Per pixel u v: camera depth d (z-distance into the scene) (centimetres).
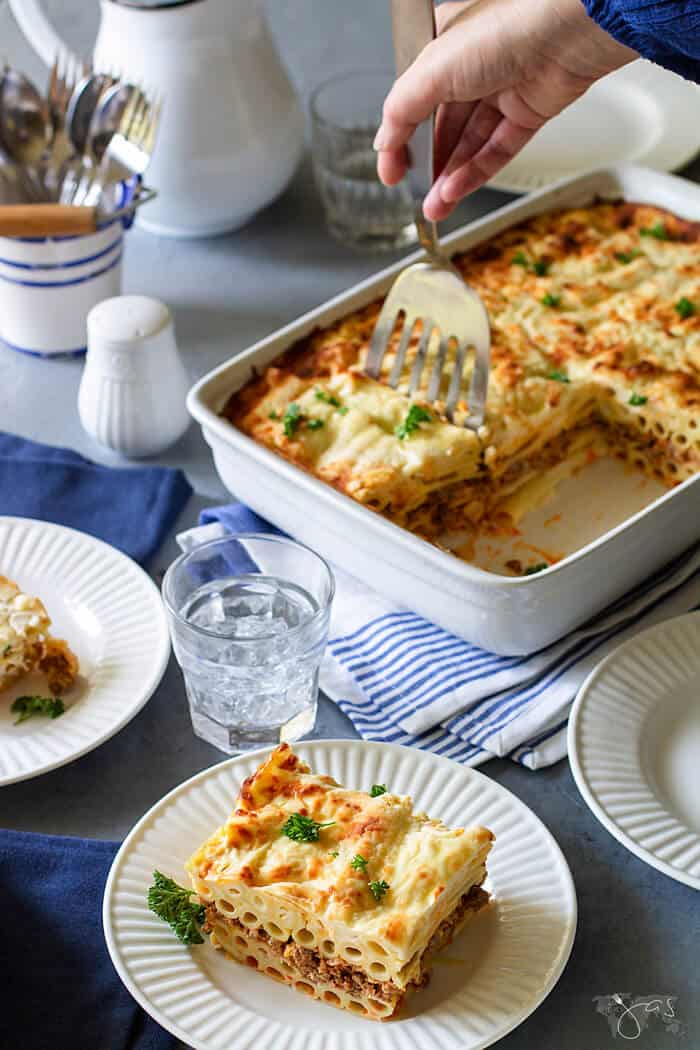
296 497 134
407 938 108
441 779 120
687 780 122
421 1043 109
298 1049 109
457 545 141
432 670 131
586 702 125
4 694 128
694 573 138
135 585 133
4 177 151
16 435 148
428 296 140
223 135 158
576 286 154
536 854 117
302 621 128
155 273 164
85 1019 112
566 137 174
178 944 114
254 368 144
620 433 148
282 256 166
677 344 149
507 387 144
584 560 127
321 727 129
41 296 152
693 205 159
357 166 164
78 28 196
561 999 114
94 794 124
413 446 139
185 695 130
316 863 112
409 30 134
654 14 118
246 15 157
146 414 145
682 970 116
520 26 129
